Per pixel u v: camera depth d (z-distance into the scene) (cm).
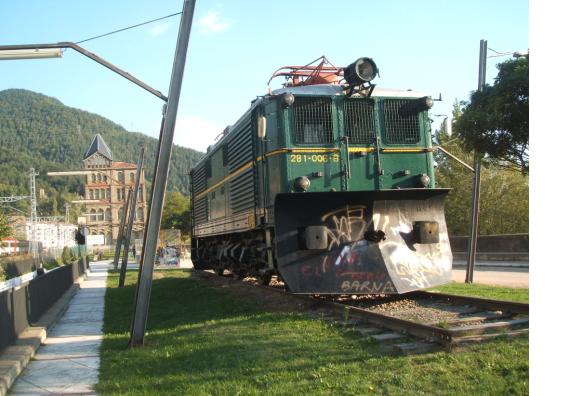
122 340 923
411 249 1046
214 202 1697
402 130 1104
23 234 4797
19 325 921
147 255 872
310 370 612
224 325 938
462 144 1222
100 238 6612
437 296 1037
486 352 611
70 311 1398
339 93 1084
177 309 1230
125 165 9075
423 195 1077
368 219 1037
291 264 1000
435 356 620
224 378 611
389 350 666
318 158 1057
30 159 15150
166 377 638
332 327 830
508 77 1094
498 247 2888
